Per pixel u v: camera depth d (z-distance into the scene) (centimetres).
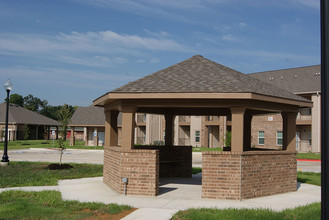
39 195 1067
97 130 4591
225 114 1636
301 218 814
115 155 1174
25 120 6112
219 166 1036
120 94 1061
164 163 1571
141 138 4725
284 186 1181
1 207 891
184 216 817
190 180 1471
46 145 4475
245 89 1012
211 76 1154
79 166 1980
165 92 1030
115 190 1151
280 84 3806
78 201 980
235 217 805
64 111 1975
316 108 3444
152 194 1072
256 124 3859
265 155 1110
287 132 1291
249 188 1050
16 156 2850
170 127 1608
